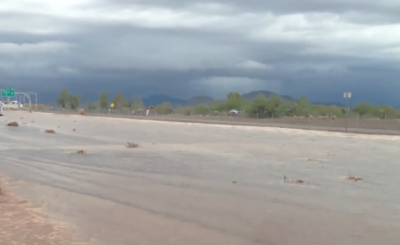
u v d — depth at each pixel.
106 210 12.24
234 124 58.06
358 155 26.36
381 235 10.20
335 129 48.62
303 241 9.73
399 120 65.94
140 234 10.02
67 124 55.47
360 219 11.62
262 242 9.62
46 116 81.62
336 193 15.05
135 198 13.88
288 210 12.50
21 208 12.20
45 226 10.45
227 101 106.75
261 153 26.94
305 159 24.28
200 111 104.19
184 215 11.79
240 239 9.80
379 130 47.53
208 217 11.59
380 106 80.25
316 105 89.75
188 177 18.05
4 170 19.33
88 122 61.03
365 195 14.77
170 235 9.98
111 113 104.81
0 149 27.70
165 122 62.97
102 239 9.59
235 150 28.47
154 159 23.59
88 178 17.62
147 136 39.19
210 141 34.94
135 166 21.02
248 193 14.84
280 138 38.16
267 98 89.88
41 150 27.34
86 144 31.47
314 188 15.92
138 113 105.06
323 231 10.48
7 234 9.75
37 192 14.64
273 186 16.19
